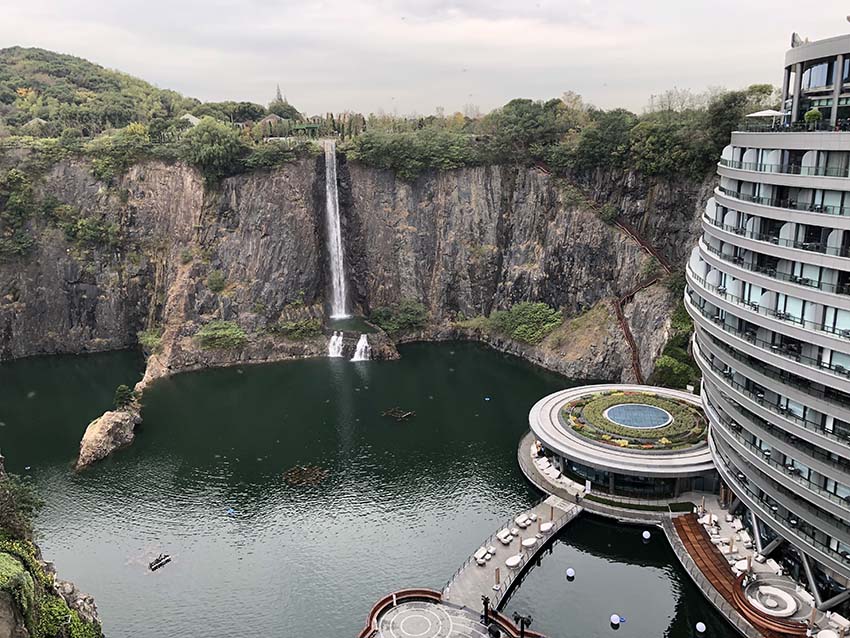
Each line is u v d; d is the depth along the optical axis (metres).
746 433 72.75
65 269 158.12
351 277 175.62
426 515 90.62
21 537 63.59
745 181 68.94
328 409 125.38
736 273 69.06
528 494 94.56
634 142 147.75
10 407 127.56
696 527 83.00
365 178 171.88
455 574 76.44
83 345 160.50
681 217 142.50
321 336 159.88
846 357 57.25
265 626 71.06
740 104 133.25
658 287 138.25
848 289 57.03
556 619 71.50
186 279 158.75
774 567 73.44
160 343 153.75
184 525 89.31
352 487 97.75
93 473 102.38
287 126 193.62
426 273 171.38
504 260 167.12
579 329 147.75
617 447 93.31
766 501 71.25
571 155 158.12
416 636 66.81
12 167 158.62
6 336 155.00
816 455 62.00
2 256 155.00
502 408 124.50
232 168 162.38
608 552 82.62
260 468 103.50
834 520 61.31
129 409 118.94
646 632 69.50
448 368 147.12
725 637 68.44
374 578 78.38
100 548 84.44
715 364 78.19
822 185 58.16
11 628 51.62
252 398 131.62
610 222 150.88
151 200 163.75
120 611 73.38
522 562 78.12
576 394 114.44
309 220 167.88
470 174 169.12
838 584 65.44
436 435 113.50
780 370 65.25
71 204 161.00
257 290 161.25
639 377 131.25
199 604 74.44
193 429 117.31
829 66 62.09
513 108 179.62
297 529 88.25
